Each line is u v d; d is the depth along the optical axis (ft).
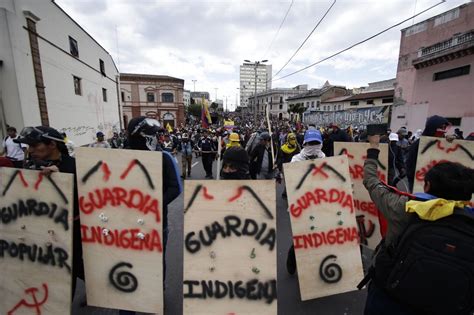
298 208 7.40
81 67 42.57
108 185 6.00
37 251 5.93
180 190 6.97
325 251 7.47
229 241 5.70
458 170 4.00
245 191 5.69
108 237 6.08
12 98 26.03
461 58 40.70
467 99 39.99
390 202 4.70
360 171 9.24
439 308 3.73
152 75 132.05
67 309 5.93
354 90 149.79
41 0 30.58
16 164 12.30
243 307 5.66
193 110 187.01
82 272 6.69
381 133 5.92
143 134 6.86
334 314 7.53
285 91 213.25
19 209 5.92
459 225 3.75
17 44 26.00
